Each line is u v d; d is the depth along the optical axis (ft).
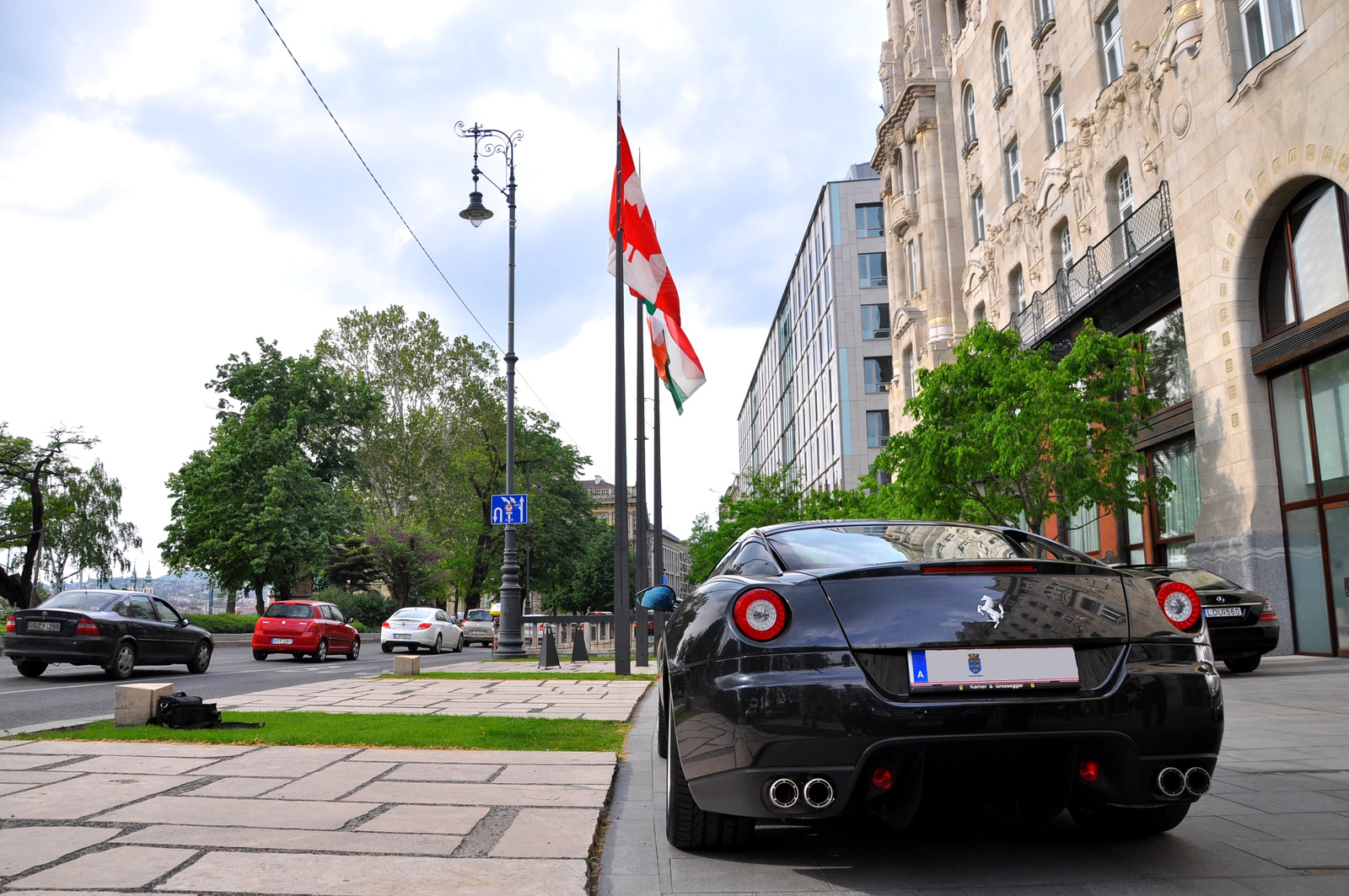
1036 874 10.21
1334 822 12.37
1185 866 10.39
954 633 9.63
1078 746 9.48
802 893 9.72
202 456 141.79
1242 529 46.93
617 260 46.80
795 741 9.35
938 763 9.46
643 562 46.39
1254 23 47.55
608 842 12.01
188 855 10.67
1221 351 48.96
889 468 50.57
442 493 174.60
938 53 102.94
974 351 51.83
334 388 155.22
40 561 141.69
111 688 38.65
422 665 60.08
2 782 15.05
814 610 9.89
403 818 12.73
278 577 138.10
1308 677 34.55
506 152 73.15
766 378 293.84
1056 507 44.11
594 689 35.32
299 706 28.02
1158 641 10.03
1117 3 63.98
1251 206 46.47
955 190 99.71
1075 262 67.21
